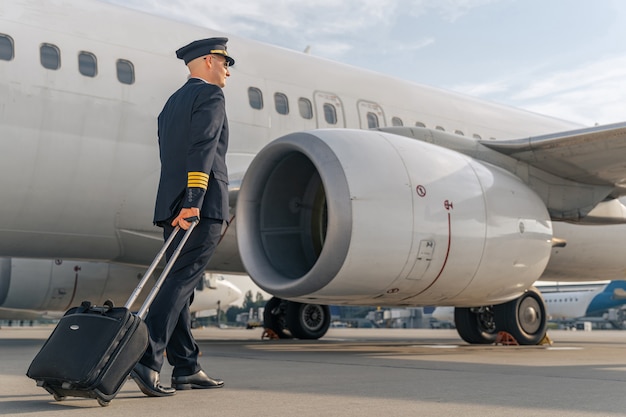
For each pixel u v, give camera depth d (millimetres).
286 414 2379
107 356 2428
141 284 2686
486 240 6051
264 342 9945
